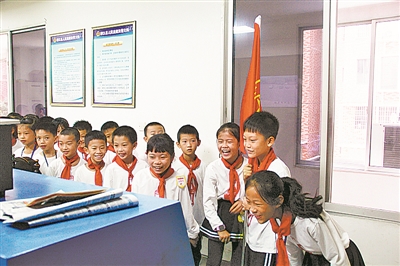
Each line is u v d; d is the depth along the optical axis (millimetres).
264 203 1455
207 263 2109
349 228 2139
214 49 2557
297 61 2293
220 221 2012
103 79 3211
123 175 2229
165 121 2842
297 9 2270
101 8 3178
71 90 3492
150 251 619
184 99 2729
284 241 1531
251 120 1889
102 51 3195
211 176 2082
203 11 2588
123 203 631
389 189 2223
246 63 2475
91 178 2277
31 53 3930
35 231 511
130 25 2990
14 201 602
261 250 1776
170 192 1968
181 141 2215
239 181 2070
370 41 2229
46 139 2438
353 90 2268
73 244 497
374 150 2277
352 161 2295
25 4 3869
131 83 3020
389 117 2246
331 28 2135
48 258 468
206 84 2613
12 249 452
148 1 2873
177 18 2723
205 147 2643
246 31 2461
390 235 2025
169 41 2777
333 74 2152
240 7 2471
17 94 4172
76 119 3473
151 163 1954
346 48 2254
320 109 2207
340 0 2178
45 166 2369
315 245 1479
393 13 2156
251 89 2176
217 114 2572
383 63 2223
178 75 2748
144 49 2926
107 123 2818
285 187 1502
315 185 2254
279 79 2369
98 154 2281
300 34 2270
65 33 3490
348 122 2293
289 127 2342
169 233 658
